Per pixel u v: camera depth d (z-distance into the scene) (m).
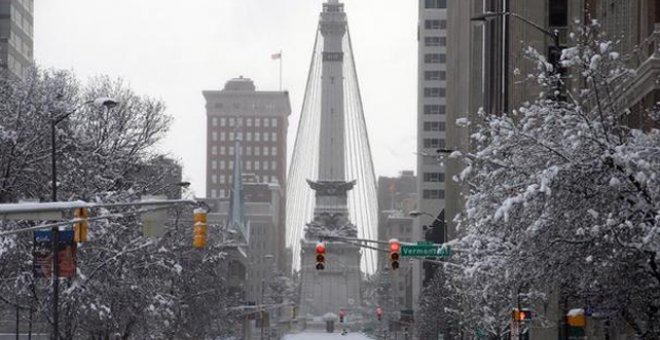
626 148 48.97
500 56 137.38
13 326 149.88
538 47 120.75
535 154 52.19
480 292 82.75
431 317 172.00
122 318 109.38
